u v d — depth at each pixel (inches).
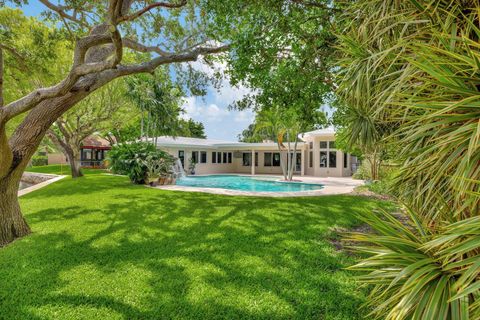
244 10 226.5
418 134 86.4
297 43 237.3
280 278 148.0
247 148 1007.0
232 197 411.2
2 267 162.1
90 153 1413.6
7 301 125.7
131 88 664.4
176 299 127.3
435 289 69.0
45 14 265.9
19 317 114.3
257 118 800.9
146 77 533.6
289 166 794.8
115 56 166.7
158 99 753.6
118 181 603.5
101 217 281.0
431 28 89.7
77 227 245.4
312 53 236.4
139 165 561.6
